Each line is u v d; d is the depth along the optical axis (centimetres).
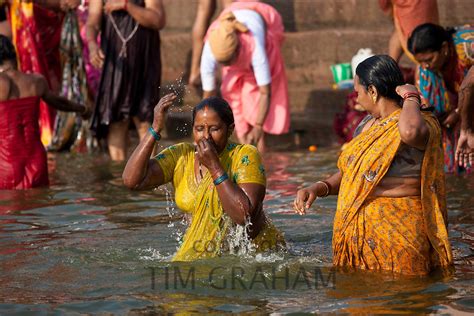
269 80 1142
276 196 866
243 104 1177
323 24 1514
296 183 939
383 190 594
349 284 560
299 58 1490
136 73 1122
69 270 605
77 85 1225
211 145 605
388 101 600
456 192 864
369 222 594
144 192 909
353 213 596
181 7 1648
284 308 514
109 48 1116
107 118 1117
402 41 1064
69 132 1216
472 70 749
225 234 625
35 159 959
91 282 574
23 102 952
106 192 916
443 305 514
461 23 1384
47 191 930
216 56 1126
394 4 1059
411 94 581
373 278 573
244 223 608
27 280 584
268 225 650
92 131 1130
